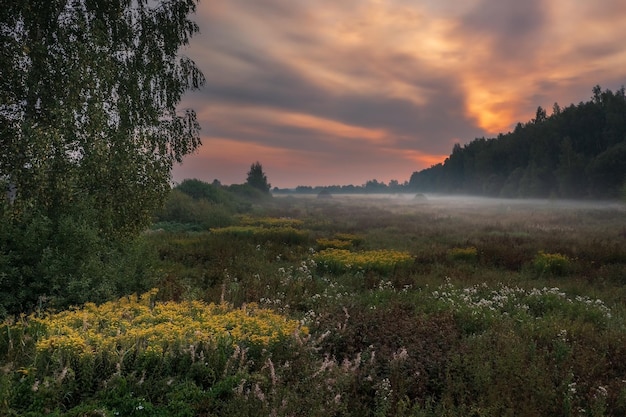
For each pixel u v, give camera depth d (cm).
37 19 922
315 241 2236
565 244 1980
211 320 670
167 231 2502
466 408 494
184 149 1267
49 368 518
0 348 588
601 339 710
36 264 820
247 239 2084
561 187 7381
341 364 609
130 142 982
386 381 530
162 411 461
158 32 1199
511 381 525
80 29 946
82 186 937
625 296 1110
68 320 656
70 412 441
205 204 3428
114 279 900
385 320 775
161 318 700
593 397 514
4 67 830
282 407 462
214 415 463
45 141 782
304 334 675
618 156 6681
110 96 973
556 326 753
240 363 554
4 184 780
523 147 10056
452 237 2403
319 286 1130
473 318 806
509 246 1919
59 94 875
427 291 1120
